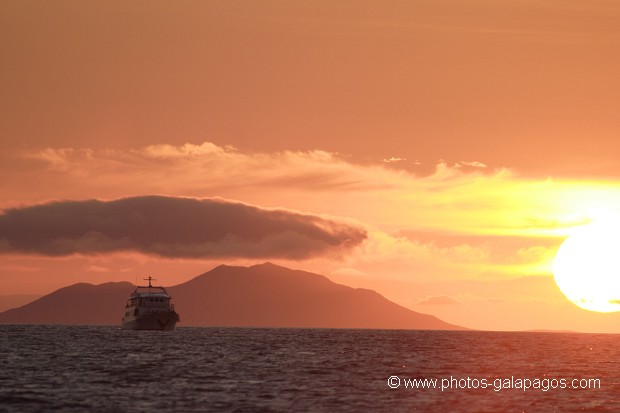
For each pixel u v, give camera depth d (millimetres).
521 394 190625
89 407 163750
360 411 162000
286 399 175875
